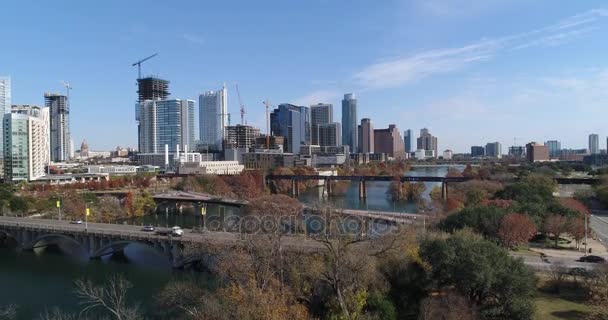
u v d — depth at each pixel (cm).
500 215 10544
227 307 5722
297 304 6069
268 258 6962
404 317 6700
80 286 9094
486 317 6469
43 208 18938
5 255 13100
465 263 6688
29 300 8856
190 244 10719
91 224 14525
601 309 5700
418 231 9631
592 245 11069
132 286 9606
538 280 7638
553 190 19150
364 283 6712
